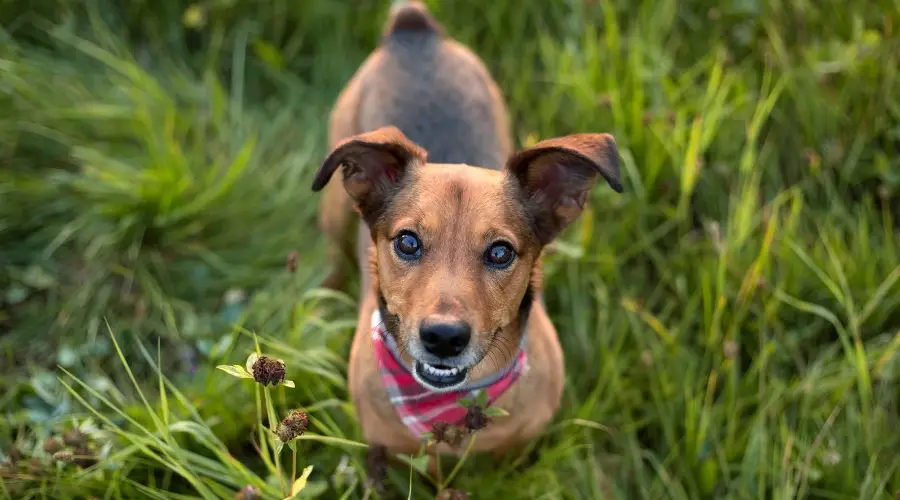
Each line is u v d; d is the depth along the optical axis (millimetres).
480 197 773
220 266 1076
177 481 918
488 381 819
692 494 918
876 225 1045
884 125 1090
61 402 962
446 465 935
